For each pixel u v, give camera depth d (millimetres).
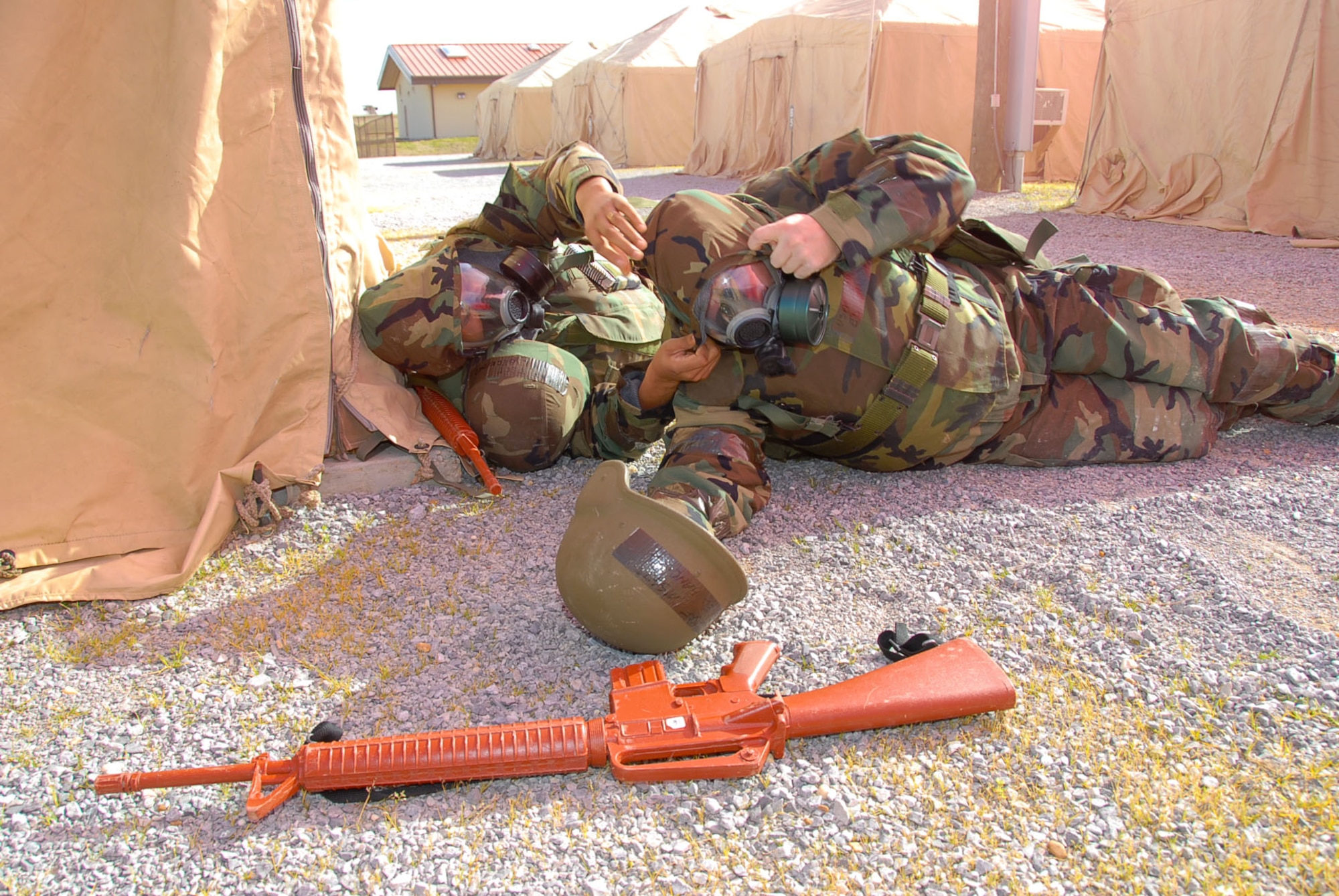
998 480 3391
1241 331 3408
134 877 1781
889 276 2836
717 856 1783
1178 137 10867
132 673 2404
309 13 3238
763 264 2549
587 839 1828
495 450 3416
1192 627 2439
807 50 17031
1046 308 3291
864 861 1756
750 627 2525
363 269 3541
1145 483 3322
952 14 15758
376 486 3434
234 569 2908
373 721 2184
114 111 2916
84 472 2922
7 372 2855
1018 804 1879
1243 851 1745
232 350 3072
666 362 2721
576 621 2576
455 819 1891
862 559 2863
